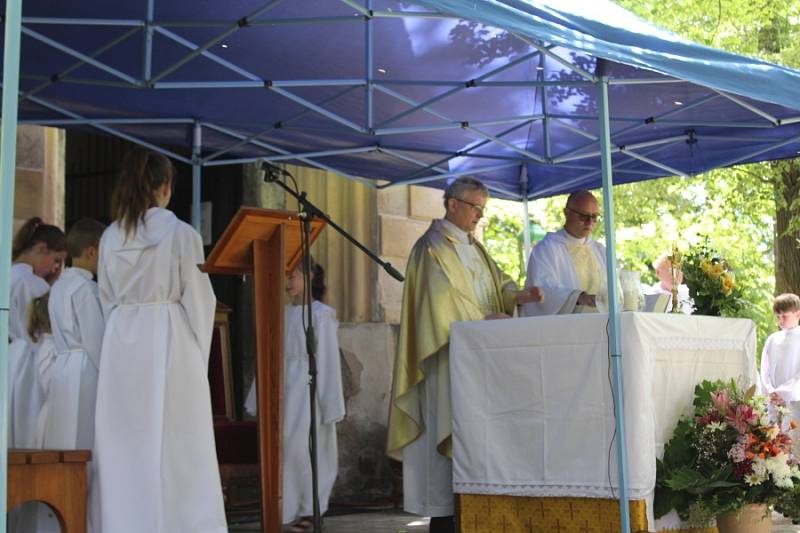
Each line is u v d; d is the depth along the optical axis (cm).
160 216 482
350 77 636
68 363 497
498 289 629
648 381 495
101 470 466
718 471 510
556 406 518
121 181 484
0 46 557
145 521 462
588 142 743
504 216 1750
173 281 483
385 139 733
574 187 811
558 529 514
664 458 517
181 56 595
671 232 1375
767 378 941
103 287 487
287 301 712
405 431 597
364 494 855
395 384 598
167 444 471
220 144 730
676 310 587
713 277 599
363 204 887
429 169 791
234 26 513
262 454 469
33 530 483
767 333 1510
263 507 468
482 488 538
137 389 473
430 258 600
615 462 495
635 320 496
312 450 478
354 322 870
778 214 1245
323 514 696
